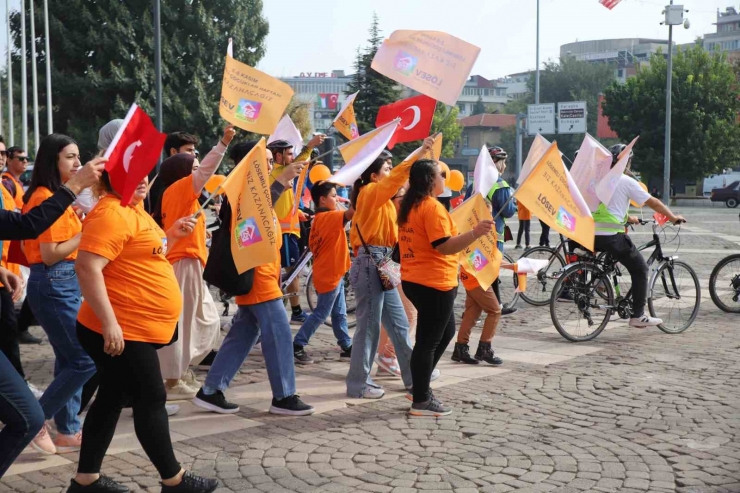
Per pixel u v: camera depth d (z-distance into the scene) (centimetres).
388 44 596
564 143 7531
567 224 570
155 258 389
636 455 466
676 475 435
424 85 589
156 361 386
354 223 596
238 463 456
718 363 707
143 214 394
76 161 473
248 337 562
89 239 365
